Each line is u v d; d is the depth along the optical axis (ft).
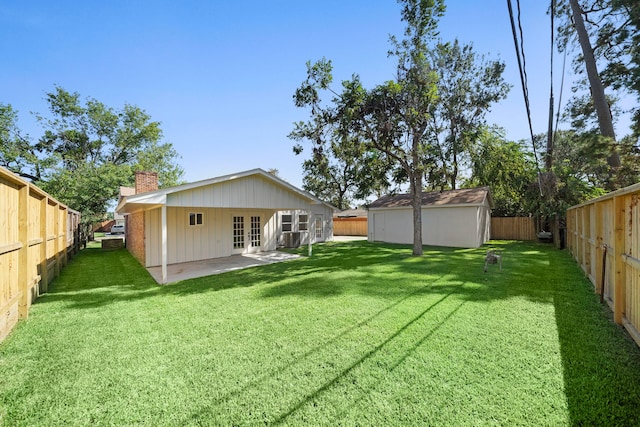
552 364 9.33
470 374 8.79
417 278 22.03
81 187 49.29
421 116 33.06
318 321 13.43
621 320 12.58
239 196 27.66
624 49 36.99
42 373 9.34
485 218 50.49
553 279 21.33
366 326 12.69
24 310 14.40
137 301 17.40
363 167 36.94
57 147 75.15
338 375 8.89
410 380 8.54
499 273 23.63
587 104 43.16
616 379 8.45
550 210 42.73
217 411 7.38
